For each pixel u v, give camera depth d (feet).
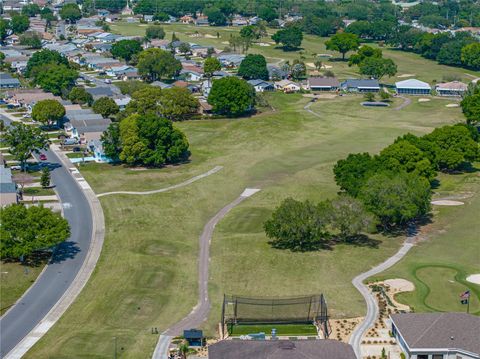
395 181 521.24
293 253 479.00
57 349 355.56
